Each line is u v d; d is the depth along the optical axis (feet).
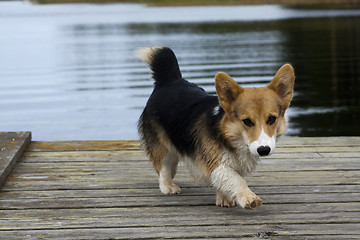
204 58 69.92
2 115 43.68
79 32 112.06
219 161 17.95
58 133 38.17
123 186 21.80
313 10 146.92
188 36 97.35
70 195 20.67
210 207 19.31
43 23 136.77
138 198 20.35
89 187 21.63
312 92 51.24
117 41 93.35
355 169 23.62
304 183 21.77
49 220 18.13
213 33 101.55
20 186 21.72
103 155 26.30
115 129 38.88
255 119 16.72
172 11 166.30
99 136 37.29
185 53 75.10
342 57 70.13
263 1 183.32
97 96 50.16
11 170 23.76
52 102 48.16
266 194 20.52
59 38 101.71
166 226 17.51
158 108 20.66
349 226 17.26
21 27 127.65
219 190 18.88
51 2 248.73
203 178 18.74
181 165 24.91
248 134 16.87
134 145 28.02
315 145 27.53
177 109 19.86
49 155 26.23
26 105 47.16
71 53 80.18
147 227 17.44
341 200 19.74
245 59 68.85
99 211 18.97
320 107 45.29
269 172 23.30
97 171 23.84
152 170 24.00
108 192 21.04
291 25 110.73
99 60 73.00
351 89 51.85
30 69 66.39
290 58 69.97
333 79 57.00
